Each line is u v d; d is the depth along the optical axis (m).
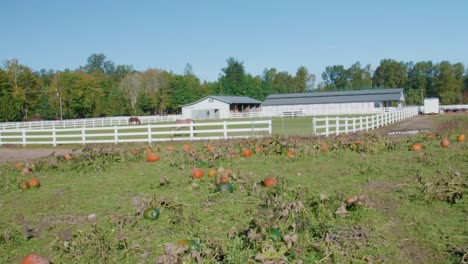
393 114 35.97
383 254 5.58
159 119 59.75
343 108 69.44
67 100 77.75
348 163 12.44
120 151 15.84
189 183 10.28
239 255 5.42
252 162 13.49
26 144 25.16
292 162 13.15
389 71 132.62
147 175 12.05
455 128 22.45
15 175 13.01
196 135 28.47
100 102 81.31
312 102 71.56
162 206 8.01
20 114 73.38
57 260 5.94
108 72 141.12
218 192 8.98
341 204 7.27
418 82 122.31
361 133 21.14
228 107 69.44
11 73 74.81
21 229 7.30
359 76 140.38
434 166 11.27
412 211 7.30
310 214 7.07
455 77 118.44
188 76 107.88
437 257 5.46
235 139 20.41
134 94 90.62
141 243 6.33
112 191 10.08
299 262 5.14
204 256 5.46
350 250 5.66
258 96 109.38
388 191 8.71
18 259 6.12
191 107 70.94
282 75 130.12
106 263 5.70
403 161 12.33
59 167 13.89
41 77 102.75
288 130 28.59
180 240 5.95
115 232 6.84
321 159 13.46
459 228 6.38
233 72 108.12
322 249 5.57
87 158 14.28
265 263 5.01
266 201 7.77
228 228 6.74
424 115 55.69
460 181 8.54
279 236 5.79
